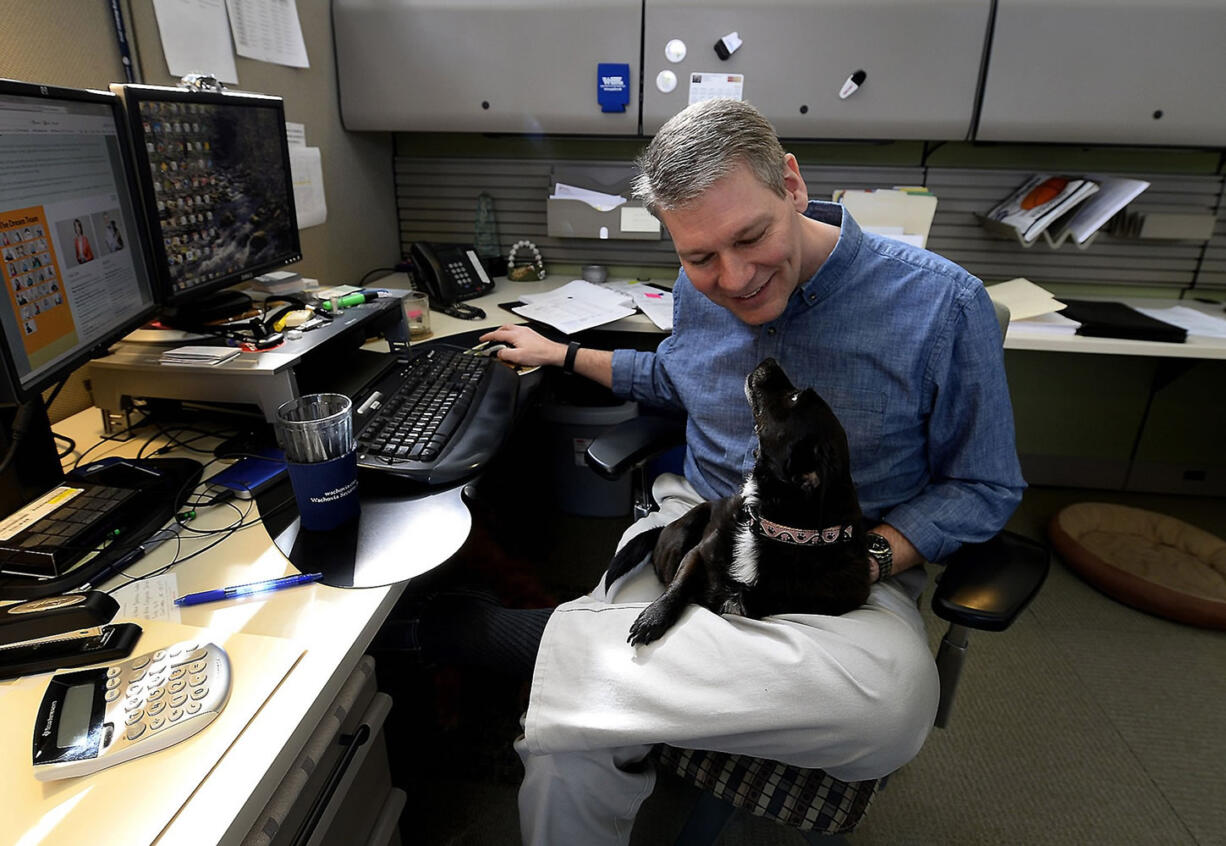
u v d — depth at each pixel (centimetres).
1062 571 189
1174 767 132
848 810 79
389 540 78
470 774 128
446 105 179
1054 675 154
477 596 107
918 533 91
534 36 170
